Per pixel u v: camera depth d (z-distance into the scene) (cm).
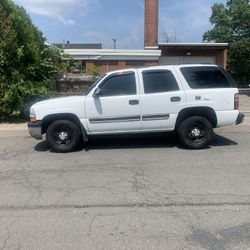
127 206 651
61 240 529
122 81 1078
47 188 758
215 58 3064
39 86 1688
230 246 499
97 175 840
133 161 957
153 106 1068
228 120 1076
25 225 582
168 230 552
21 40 1648
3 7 1653
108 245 510
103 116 1073
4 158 1028
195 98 1068
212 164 908
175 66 1086
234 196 686
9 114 1645
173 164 917
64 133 1081
